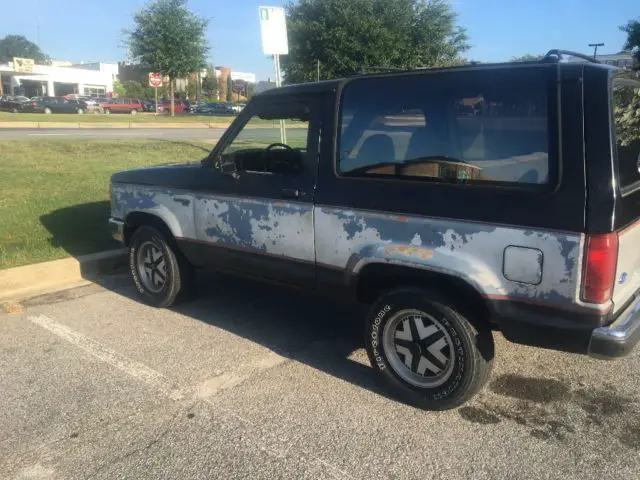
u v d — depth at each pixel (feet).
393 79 11.74
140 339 15.06
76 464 9.95
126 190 17.31
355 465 9.93
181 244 15.89
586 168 9.42
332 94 12.56
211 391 12.38
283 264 13.55
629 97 10.77
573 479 9.59
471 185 10.59
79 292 18.72
